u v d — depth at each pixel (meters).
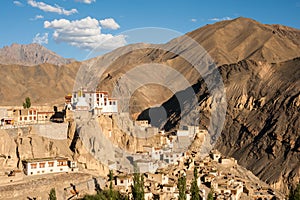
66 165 125.31
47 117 156.62
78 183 116.94
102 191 115.62
